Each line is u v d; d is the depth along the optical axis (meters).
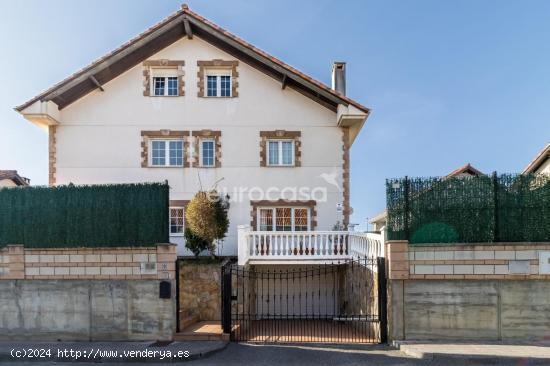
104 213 7.66
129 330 7.49
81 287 7.58
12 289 7.63
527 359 6.06
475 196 7.27
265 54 12.37
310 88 12.58
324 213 13.15
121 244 7.59
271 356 6.65
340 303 12.21
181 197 13.04
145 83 13.27
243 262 10.13
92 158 12.98
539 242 7.05
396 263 7.22
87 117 13.10
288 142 13.62
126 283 7.55
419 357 6.41
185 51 13.45
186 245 11.62
